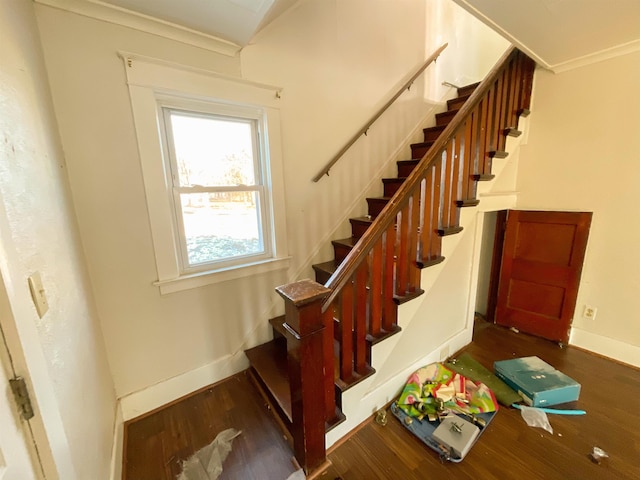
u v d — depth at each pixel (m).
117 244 1.53
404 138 2.93
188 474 1.33
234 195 1.97
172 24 1.47
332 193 2.42
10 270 0.60
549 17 1.51
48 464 0.65
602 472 1.31
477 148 1.99
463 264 2.23
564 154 2.26
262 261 2.08
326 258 2.46
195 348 1.88
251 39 1.79
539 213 2.40
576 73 2.13
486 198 2.21
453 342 2.28
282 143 2.05
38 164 0.96
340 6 2.22
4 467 0.52
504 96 2.14
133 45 1.44
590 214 2.15
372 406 1.65
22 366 0.60
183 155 1.75
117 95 1.44
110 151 1.45
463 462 1.38
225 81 1.71
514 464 1.36
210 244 1.93
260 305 2.13
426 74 3.01
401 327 1.65
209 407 1.76
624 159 1.99
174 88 1.56
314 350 1.19
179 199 1.76
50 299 0.83
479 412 1.65
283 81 1.99
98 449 1.09
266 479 1.31
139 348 1.67
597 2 1.37
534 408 1.69
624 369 2.06
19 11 1.00
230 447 1.47
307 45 2.07
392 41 2.62
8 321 0.57
